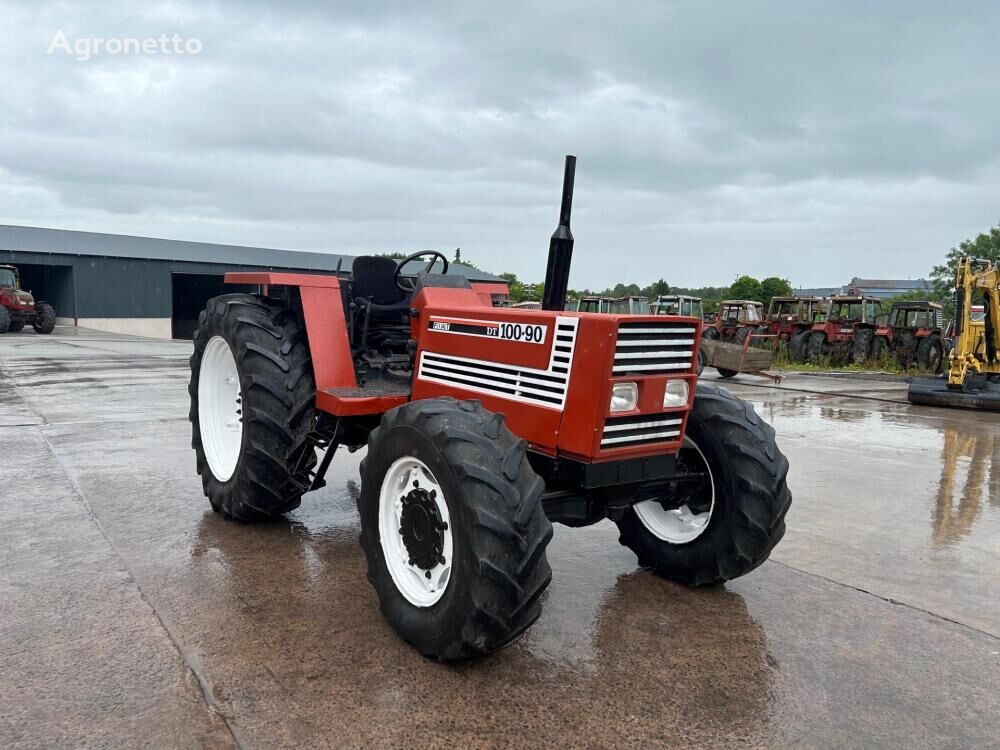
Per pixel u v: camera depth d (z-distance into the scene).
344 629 3.21
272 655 2.97
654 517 4.07
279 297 4.72
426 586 3.08
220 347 4.77
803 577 4.10
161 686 2.71
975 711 2.76
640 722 2.61
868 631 3.42
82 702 2.60
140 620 3.23
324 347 4.27
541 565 2.80
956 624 3.52
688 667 3.02
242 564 3.92
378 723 2.54
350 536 4.41
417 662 2.96
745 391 13.61
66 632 3.10
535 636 3.27
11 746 2.35
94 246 33.25
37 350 18.48
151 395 10.09
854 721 2.67
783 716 2.69
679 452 3.89
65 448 6.54
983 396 11.00
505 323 3.47
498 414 3.03
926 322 19.52
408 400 4.07
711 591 3.86
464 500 2.76
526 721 2.59
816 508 5.52
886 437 8.70
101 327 31.89
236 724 2.50
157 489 5.27
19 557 3.93
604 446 3.14
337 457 6.64
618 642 3.23
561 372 3.21
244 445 4.27
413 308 4.12
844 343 20.20
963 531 4.99
